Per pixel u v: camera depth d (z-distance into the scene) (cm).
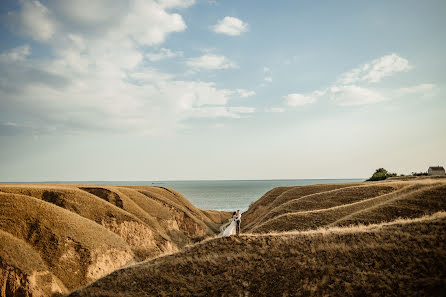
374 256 1138
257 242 1516
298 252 1297
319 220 2720
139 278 1343
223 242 1588
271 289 1083
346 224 2191
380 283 974
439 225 1268
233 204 11238
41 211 2791
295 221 2845
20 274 2061
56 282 2241
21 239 2455
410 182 3541
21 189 3456
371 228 1463
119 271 1500
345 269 1098
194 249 1593
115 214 3691
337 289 999
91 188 4456
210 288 1162
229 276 1218
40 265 2245
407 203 2241
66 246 2577
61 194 3594
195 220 5344
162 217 4759
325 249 1270
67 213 2983
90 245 2727
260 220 4297
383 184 3728
